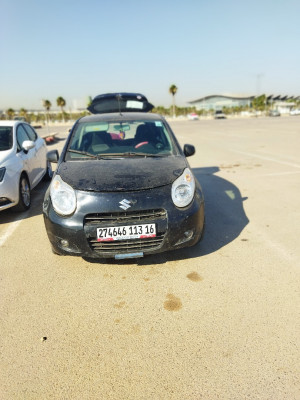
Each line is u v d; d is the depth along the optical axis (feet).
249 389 5.55
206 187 19.10
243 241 11.27
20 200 14.76
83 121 13.42
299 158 27.86
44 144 21.47
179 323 7.27
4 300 8.34
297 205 15.01
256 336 6.75
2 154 14.76
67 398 5.52
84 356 6.41
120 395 5.54
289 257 10.07
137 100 23.15
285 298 8.02
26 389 5.72
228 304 7.87
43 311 7.86
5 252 11.10
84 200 8.71
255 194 17.08
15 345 6.76
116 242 8.79
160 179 9.23
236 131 61.41
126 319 7.48
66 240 8.82
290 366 5.98
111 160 10.72
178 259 10.11
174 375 5.89
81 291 8.64
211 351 6.41
